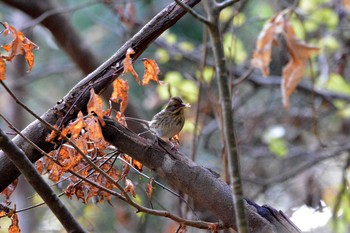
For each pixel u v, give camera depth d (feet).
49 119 21.75
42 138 21.72
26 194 50.26
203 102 46.65
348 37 50.88
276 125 51.78
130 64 20.80
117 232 46.16
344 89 47.39
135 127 42.55
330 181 48.73
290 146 53.42
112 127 21.71
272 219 21.22
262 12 51.65
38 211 52.13
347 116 49.32
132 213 45.52
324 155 48.80
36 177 18.04
